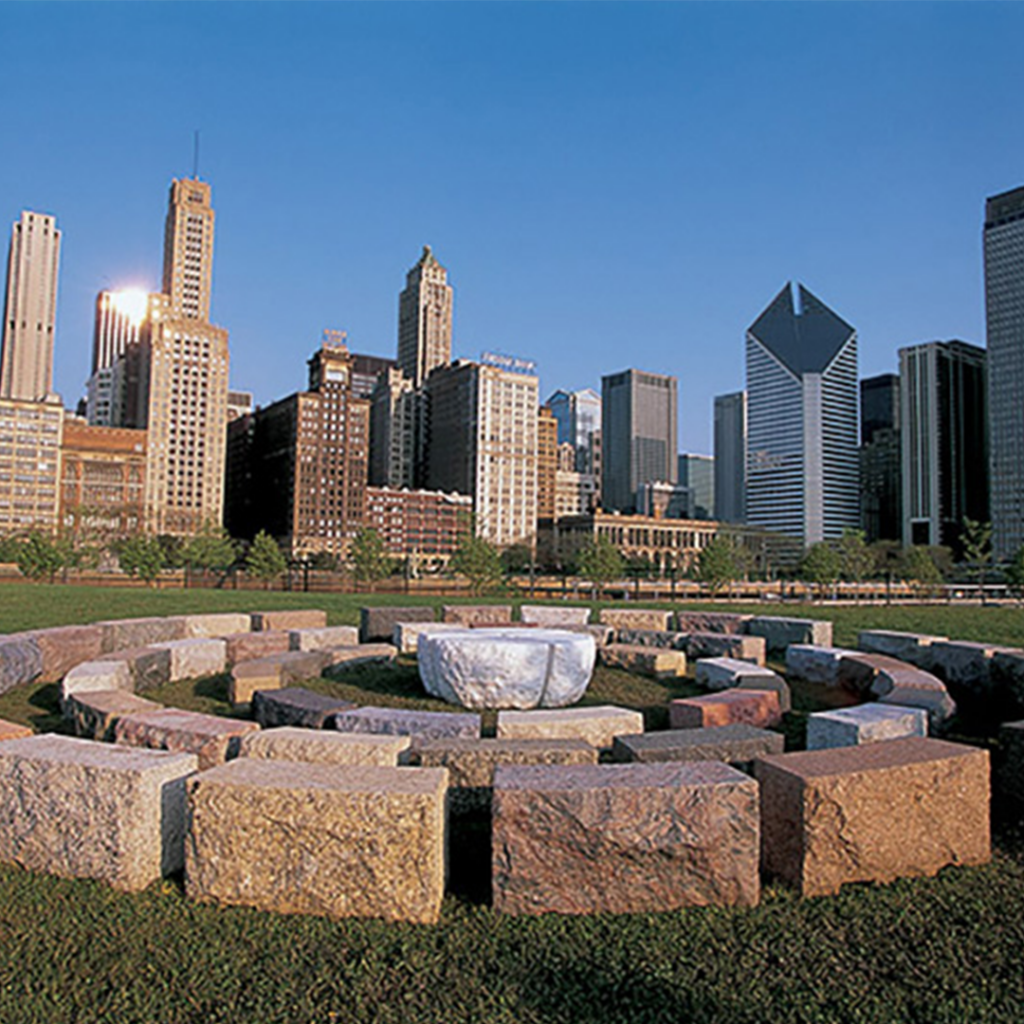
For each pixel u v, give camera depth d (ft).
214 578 186.60
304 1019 12.91
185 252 631.97
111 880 17.38
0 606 67.31
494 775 17.49
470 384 578.25
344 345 515.09
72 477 458.09
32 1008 13.20
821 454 640.17
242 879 16.47
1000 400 515.50
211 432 509.35
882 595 131.23
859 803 17.60
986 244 532.73
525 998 13.50
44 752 18.92
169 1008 13.20
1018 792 22.33
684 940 15.21
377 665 44.01
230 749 24.38
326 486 490.49
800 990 13.74
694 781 17.01
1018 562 137.08
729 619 54.08
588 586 163.12
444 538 533.55
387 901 16.01
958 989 13.74
